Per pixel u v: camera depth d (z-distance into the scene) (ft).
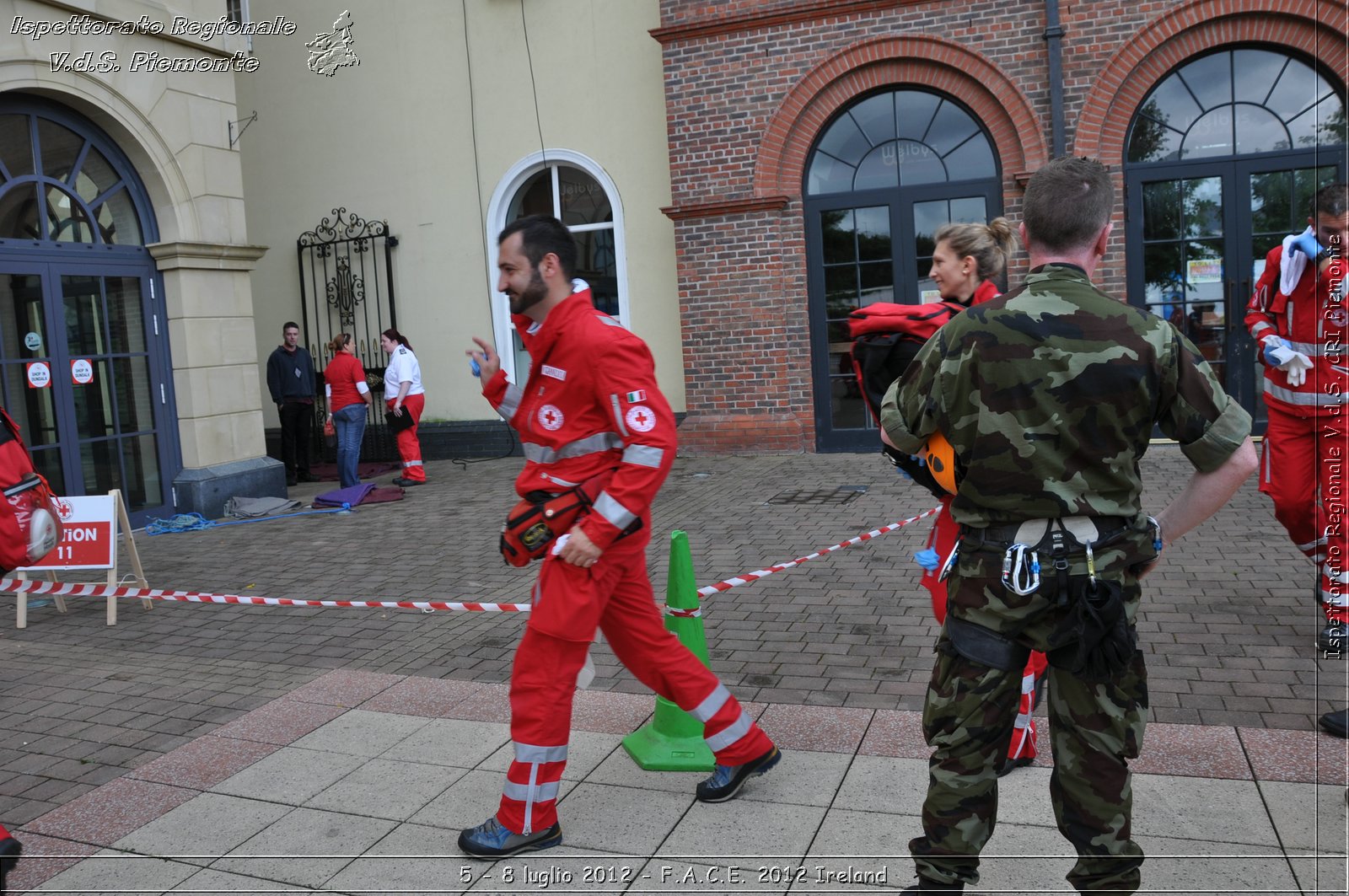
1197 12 30.91
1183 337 7.12
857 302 35.50
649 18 37.86
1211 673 13.69
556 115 39.37
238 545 27.02
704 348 36.78
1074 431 6.97
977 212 34.06
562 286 9.71
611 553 9.68
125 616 20.08
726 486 30.78
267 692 15.20
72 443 28.35
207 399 31.48
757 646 16.08
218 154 31.83
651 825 10.28
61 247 28.04
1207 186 32.14
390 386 35.19
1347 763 10.75
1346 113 30.71
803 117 34.99
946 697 7.53
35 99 27.35
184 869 9.88
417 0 40.73
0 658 17.47
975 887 8.86
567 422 9.73
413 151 41.47
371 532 27.84
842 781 11.05
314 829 10.57
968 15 32.83
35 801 11.67
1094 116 32.01
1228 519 22.63
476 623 18.52
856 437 35.70
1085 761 7.27
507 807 9.89
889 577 19.72
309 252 43.52
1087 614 6.89
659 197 38.42
